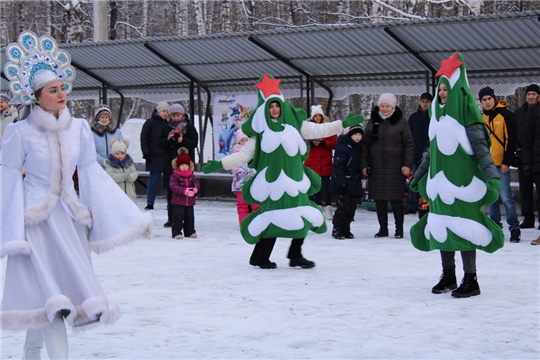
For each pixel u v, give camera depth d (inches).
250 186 319.3
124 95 669.9
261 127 314.3
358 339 197.2
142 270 313.4
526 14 426.9
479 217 249.8
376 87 554.3
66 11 1216.2
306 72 564.7
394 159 402.3
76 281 161.8
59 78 172.9
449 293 257.3
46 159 167.2
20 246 158.9
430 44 487.8
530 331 204.2
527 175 423.8
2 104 464.4
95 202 173.6
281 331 206.4
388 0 924.0
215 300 249.4
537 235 404.5
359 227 456.8
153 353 186.7
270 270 310.5
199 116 622.8
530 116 399.2
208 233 441.4
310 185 321.1
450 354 182.5
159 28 1311.5
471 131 247.0
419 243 266.5
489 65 497.4
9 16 1322.6
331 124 319.0
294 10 1098.7
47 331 161.9
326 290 265.0
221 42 534.9
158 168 562.3
